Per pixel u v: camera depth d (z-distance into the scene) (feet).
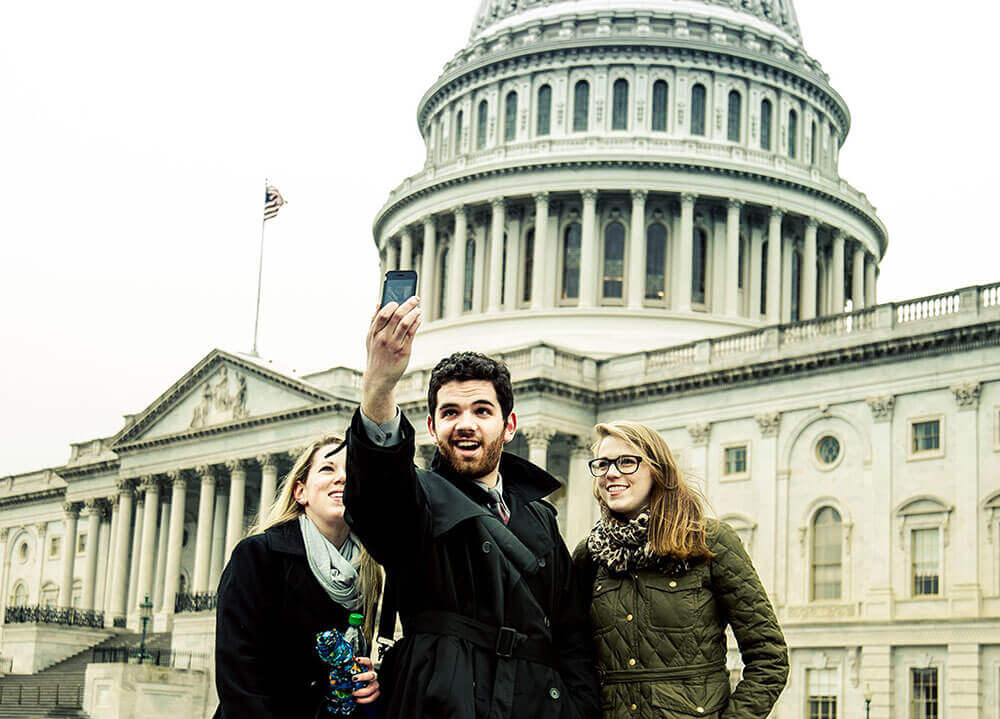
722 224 297.12
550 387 228.63
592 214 292.40
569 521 232.53
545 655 26.20
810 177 303.68
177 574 282.56
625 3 315.58
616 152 291.99
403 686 25.04
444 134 335.06
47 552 361.10
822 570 204.74
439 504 25.41
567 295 298.15
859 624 196.03
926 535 193.77
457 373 27.04
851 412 205.05
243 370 274.98
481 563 25.64
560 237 300.61
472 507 25.55
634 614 28.81
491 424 26.91
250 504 299.17
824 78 325.83
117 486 310.45
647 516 29.09
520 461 28.45
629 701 28.48
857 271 318.45
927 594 192.03
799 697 201.26
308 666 27.99
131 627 294.05
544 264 294.87
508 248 304.91
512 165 297.94
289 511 29.43
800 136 314.35
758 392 216.95
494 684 25.22
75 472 338.54
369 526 24.71
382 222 340.80
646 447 29.35
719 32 309.63
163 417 295.28
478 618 25.57
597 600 29.27
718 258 295.48
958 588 187.93
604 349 277.44
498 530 26.17
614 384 235.61
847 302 321.52
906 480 196.75
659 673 28.53
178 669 209.67
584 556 30.12
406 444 24.32
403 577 25.57
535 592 26.89
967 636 184.65
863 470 201.87
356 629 28.17
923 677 189.06
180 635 231.91
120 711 199.93
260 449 266.16
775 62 308.40
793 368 212.02
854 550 200.85
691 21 310.65
